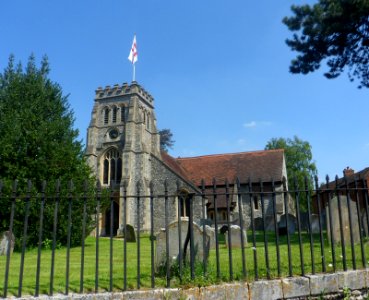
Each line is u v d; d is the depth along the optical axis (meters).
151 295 5.26
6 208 16.75
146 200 33.22
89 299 5.14
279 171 37.84
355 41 16.70
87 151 37.12
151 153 35.97
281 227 23.19
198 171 41.88
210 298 5.34
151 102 41.53
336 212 11.88
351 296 5.74
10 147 17.92
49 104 20.89
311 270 6.36
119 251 14.08
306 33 16.75
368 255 8.62
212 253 11.59
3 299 5.05
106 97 39.00
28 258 12.38
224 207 33.69
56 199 5.54
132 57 39.22
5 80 21.17
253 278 5.79
